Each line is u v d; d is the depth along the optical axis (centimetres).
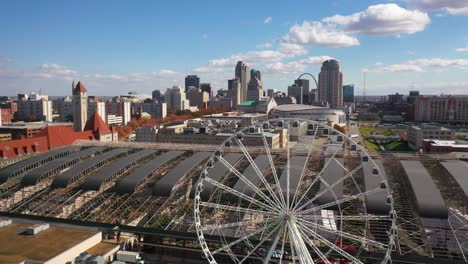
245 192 9644
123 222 9388
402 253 7700
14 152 17862
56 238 7731
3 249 7125
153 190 10019
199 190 6969
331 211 9162
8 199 10962
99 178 10781
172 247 8344
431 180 9475
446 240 7856
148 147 14175
